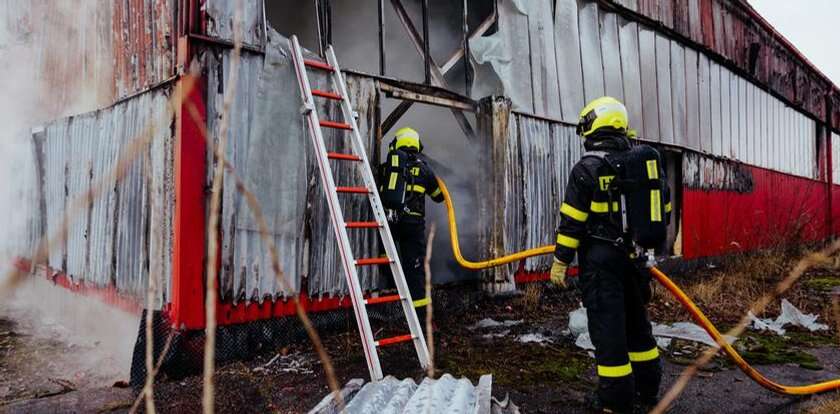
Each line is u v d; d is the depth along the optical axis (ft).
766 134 40.55
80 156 17.57
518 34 20.61
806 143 48.60
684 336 14.87
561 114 22.02
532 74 20.88
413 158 15.35
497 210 19.02
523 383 11.30
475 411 8.49
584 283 9.69
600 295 9.43
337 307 14.83
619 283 9.48
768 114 41.09
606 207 9.49
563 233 9.66
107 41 16.25
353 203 15.20
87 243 16.67
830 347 14.53
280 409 9.66
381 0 16.61
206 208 12.39
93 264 16.20
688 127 30.40
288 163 13.83
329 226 14.69
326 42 15.33
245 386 10.86
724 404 10.26
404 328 15.64
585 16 23.71
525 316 17.88
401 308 16.42
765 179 39.81
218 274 12.47
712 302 20.40
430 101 17.75
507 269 19.25
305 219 14.14
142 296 13.39
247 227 13.01
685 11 30.63
